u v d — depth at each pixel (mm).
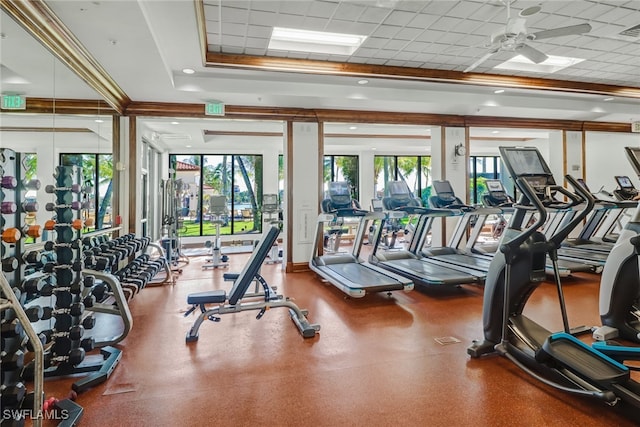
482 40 4352
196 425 2131
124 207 5660
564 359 2357
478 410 2254
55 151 4141
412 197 6230
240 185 10555
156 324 3836
